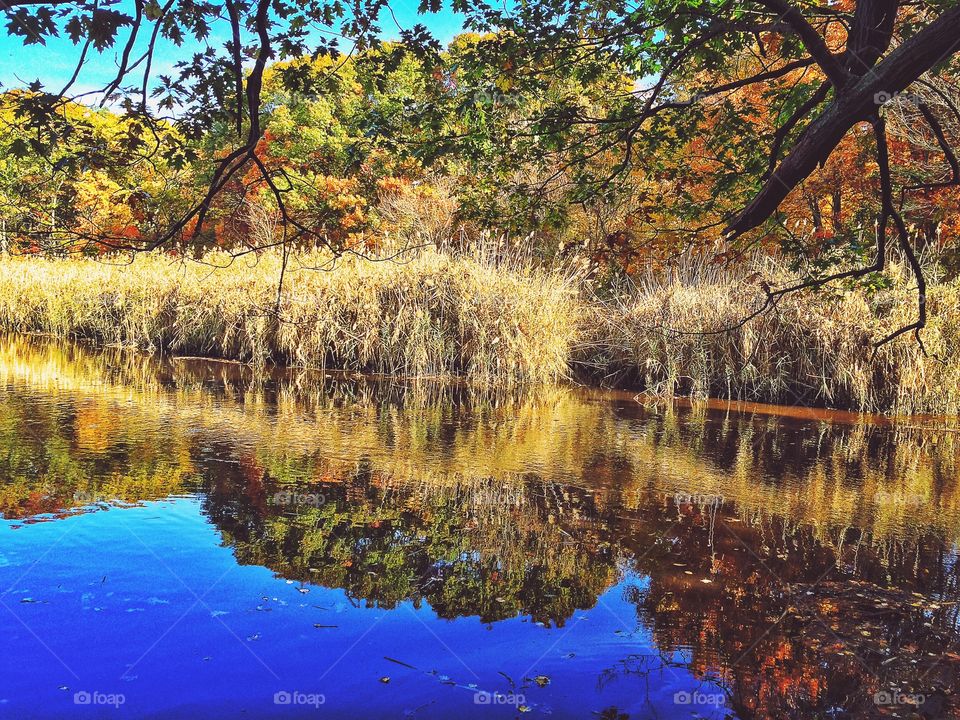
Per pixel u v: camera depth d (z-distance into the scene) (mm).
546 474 4891
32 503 3877
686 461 5402
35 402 6949
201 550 3297
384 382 9328
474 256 10391
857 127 6371
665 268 9617
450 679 2305
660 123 4207
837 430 6945
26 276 14617
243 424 6258
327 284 10570
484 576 3115
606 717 2094
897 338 8102
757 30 3035
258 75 2430
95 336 13375
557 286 10281
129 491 4160
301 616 2693
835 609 2865
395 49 3205
